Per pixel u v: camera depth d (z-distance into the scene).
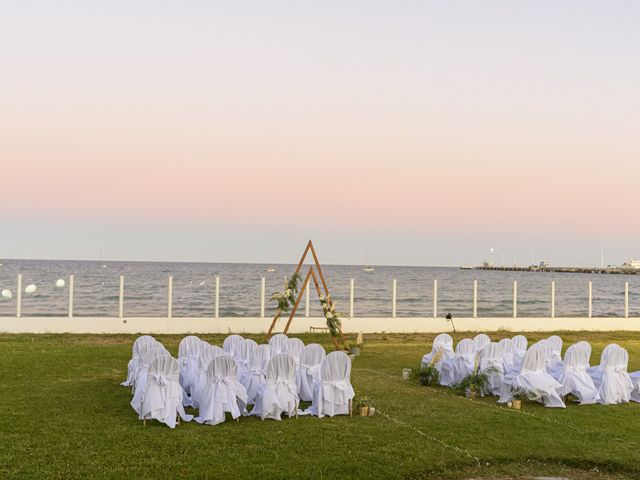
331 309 16.69
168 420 8.77
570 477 7.22
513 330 24.25
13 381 11.96
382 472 7.05
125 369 13.71
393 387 12.39
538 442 8.38
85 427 8.61
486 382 11.65
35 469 6.86
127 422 8.95
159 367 8.84
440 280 85.38
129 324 21.36
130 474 6.79
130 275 77.75
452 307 42.78
